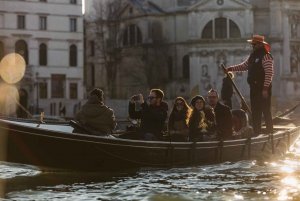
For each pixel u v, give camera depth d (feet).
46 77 266.77
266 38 303.07
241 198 40.45
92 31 330.75
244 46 299.79
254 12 304.09
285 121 82.64
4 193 42.83
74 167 50.37
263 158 63.00
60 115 254.27
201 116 57.06
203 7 303.48
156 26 318.65
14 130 48.16
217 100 58.70
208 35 304.30
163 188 44.62
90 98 52.90
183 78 313.73
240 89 299.17
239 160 59.82
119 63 314.96
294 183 46.60
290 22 305.73
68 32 270.67
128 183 46.83
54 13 268.21
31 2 263.49
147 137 53.93
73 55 273.33
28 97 261.24
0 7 257.75
